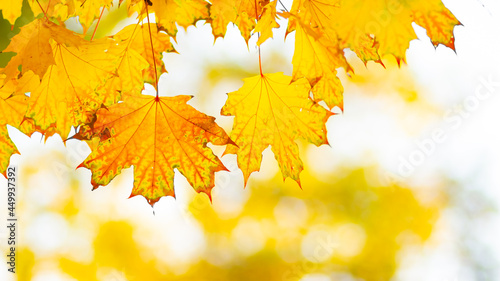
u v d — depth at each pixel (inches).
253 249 156.7
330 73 59.9
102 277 145.4
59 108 59.9
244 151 62.0
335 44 58.2
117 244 145.7
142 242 147.9
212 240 154.5
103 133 60.2
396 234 159.8
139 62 60.7
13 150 61.3
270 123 61.9
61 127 60.1
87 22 61.3
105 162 60.3
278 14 58.7
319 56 59.6
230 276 153.3
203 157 60.7
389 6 56.8
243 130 61.9
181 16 61.0
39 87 59.7
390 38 57.3
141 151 60.6
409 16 57.0
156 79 60.5
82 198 143.3
